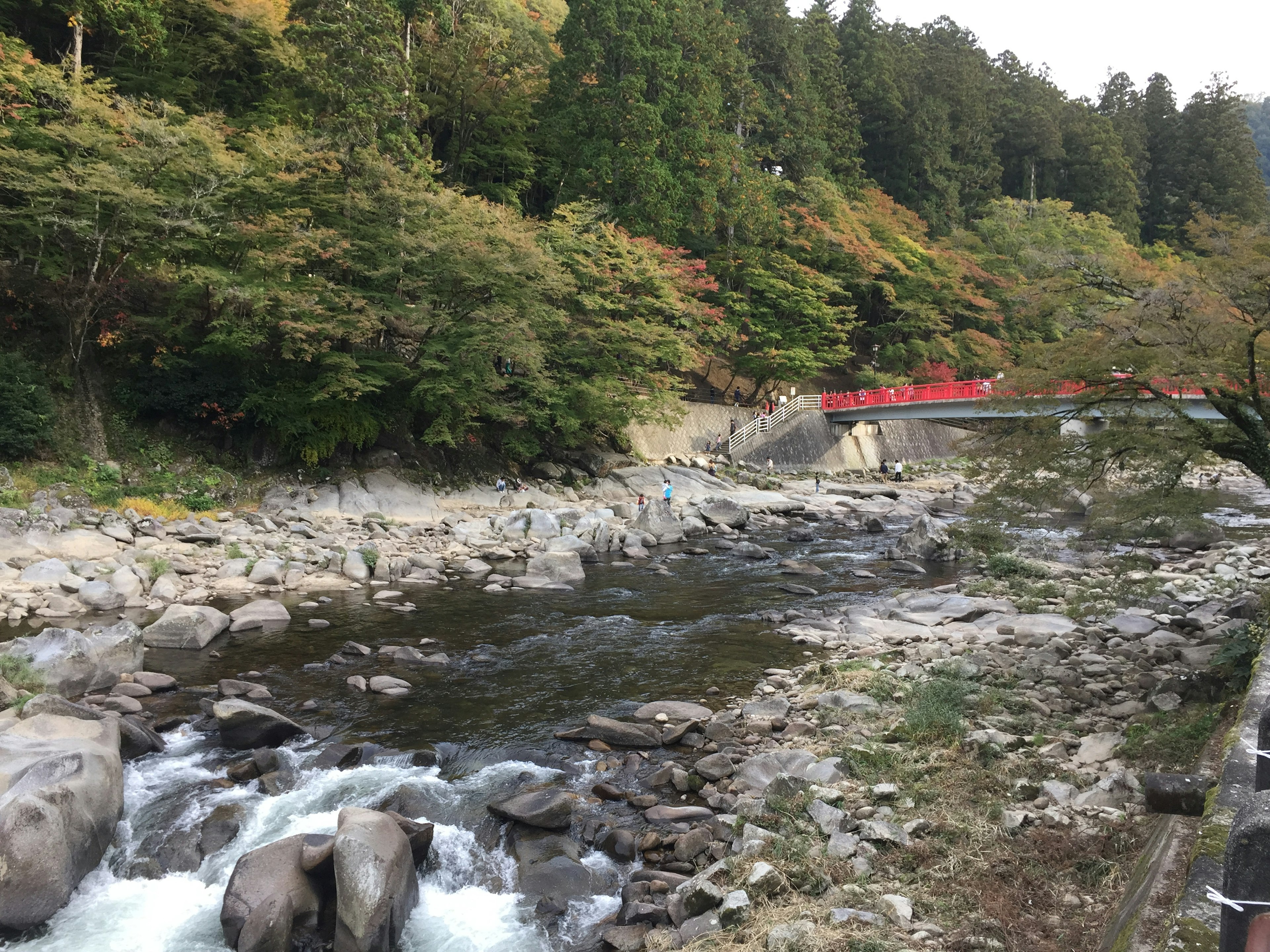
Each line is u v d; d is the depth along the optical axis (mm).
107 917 7133
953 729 9727
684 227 47812
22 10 32125
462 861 7969
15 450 24078
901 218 61406
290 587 19562
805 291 48938
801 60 59406
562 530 27891
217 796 9094
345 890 6637
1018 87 88000
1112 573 12945
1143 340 10203
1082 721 10070
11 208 26000
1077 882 6570
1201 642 13242
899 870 6902
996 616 16141
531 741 10727
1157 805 5129
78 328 26641
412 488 31516
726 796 8820
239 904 6750
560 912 7188
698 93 45844
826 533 30859
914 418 45062
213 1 34781
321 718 11453
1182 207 88062
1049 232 65938
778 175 57125
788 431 49188
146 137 25609
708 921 6473
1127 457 11383
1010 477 11867
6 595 16516
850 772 8922
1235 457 11047
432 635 15914
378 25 32344
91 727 9344
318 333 28781
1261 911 1536
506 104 44062
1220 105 89938
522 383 33344
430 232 29500
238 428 29562
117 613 16609
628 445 41469
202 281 26000
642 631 16266
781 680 12945
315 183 29625
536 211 49188
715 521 31203
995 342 54062
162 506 24812
